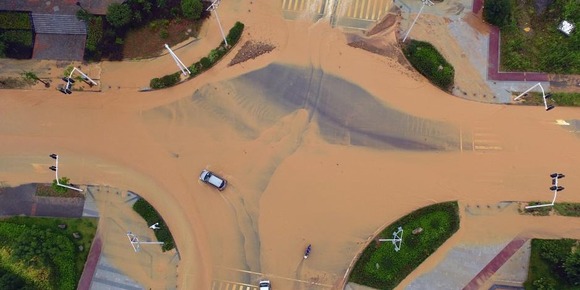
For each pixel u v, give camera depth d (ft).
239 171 235.20
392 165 231.30
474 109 234.79
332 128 236.84
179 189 234.79
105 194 235.20
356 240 224.33
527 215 222.07
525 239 219.41
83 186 236.22
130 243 229.04
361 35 246.27
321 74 242.78
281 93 242.17
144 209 230.68
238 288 222.89
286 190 231.71
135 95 245.65
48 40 252.62
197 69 244.01
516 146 229.45
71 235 230.07
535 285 209.67
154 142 240.73
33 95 248.32
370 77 241.35
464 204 224.74
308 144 235.81
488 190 225.56
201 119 241.96
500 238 220.02
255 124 239.71
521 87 235.61
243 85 244.01
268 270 223.92
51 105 246.88
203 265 226.17
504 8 229.04
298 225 227.81
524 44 239.71
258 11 251.60
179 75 244.22
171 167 237.45
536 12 244.42
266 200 231.30
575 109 231.71
